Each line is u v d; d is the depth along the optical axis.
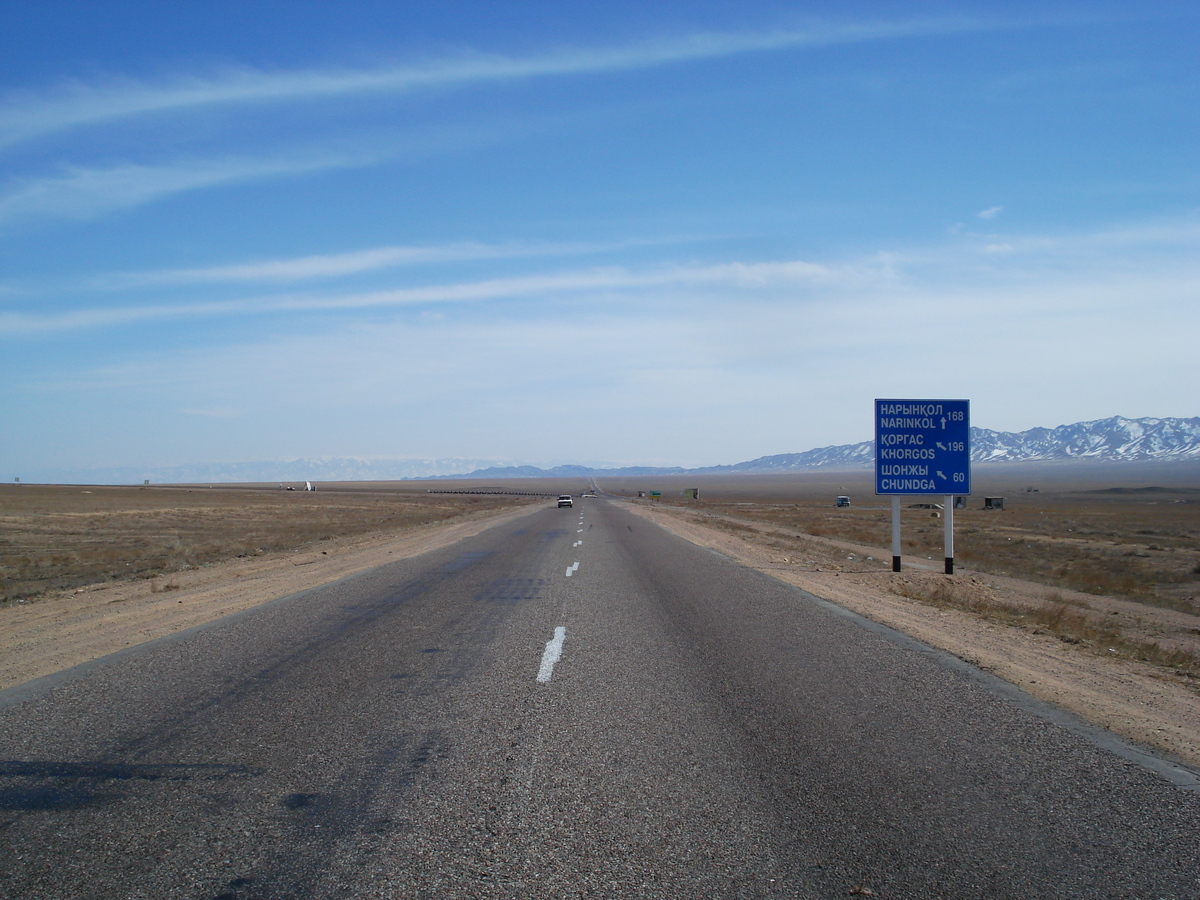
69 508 66.25
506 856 4.04
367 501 105.94
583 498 127.25
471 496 147.00
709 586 15.55
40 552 29.03
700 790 4.93
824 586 16.23
